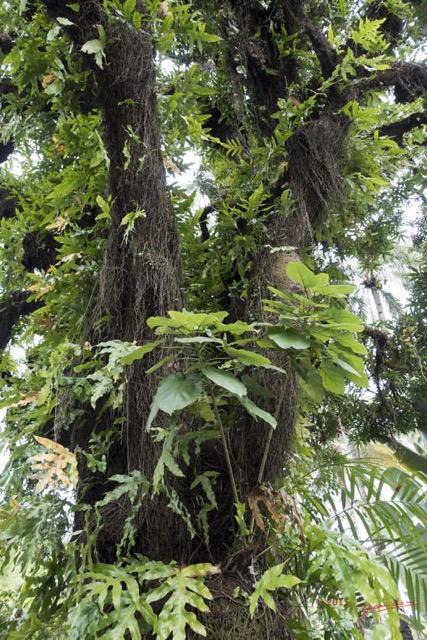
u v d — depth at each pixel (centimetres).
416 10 291
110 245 168
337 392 154
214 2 258
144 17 188
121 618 115
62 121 193
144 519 139
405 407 384
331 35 240
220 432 139
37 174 282
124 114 173
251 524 140
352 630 144
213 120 304
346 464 178
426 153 280
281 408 157
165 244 166
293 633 138
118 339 159
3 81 265
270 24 252
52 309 194
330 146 217
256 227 199
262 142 242
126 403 147
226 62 263
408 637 407
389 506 159
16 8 209
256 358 124
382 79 249
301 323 136
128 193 167
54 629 132
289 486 161
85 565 133
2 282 286
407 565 157
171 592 129
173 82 213
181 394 118
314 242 243
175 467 125
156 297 157
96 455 146
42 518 139
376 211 316
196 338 117
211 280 208
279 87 247
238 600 130
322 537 141
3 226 271
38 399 152
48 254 273
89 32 174
